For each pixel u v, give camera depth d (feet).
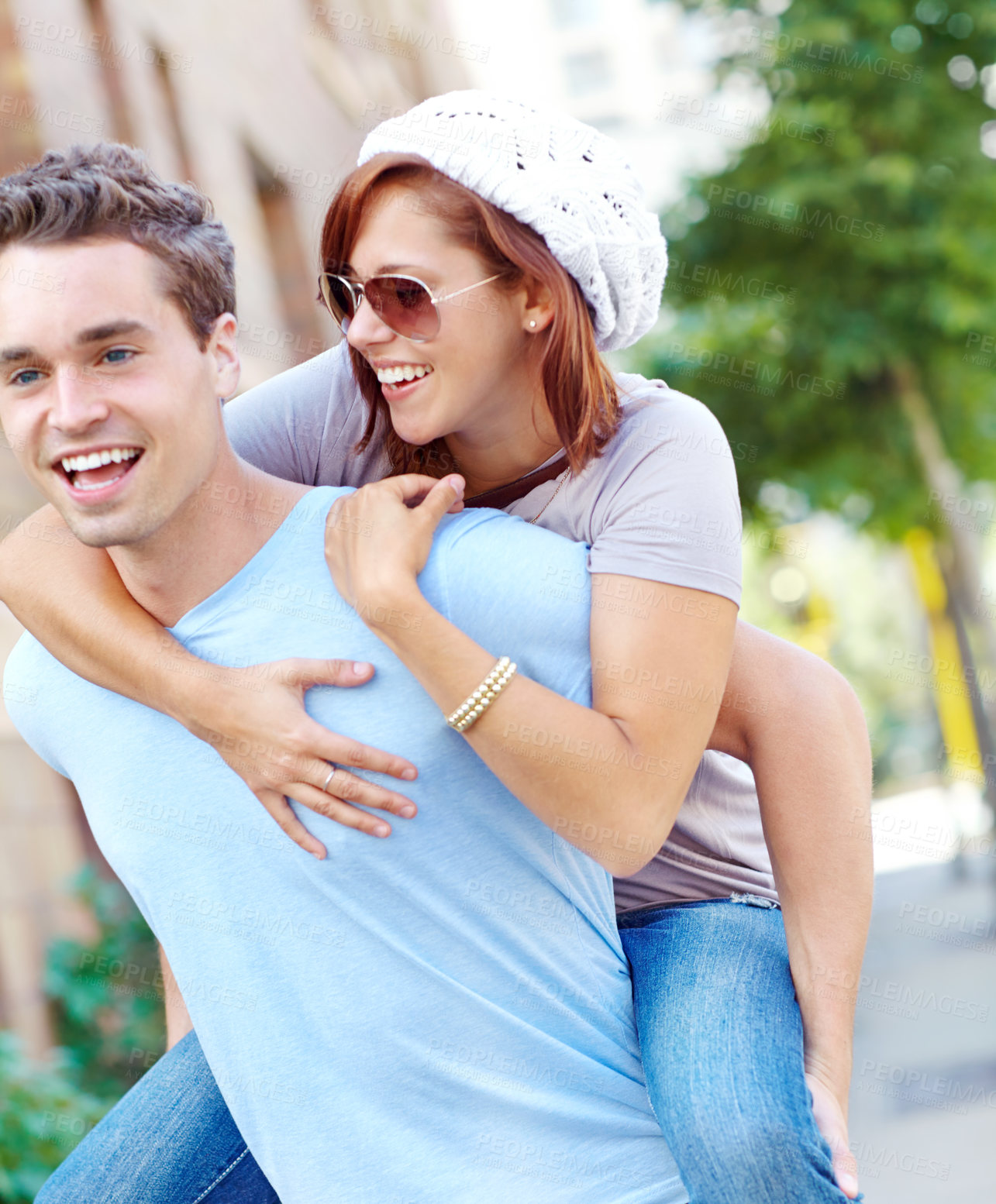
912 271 38.65
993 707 49.14
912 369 41.09
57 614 6.04
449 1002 5.69
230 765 5.74
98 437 5.22
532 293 6.35
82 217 5.21
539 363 6.49
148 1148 6.54
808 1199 5.28
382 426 7.04
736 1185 5.30
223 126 32.71
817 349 39.60
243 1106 5.82
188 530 5.71
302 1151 5.73
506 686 5.49
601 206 6.38
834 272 39.42
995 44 38.11
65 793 19.51
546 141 6.31
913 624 75.31
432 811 5.70
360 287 6.37
